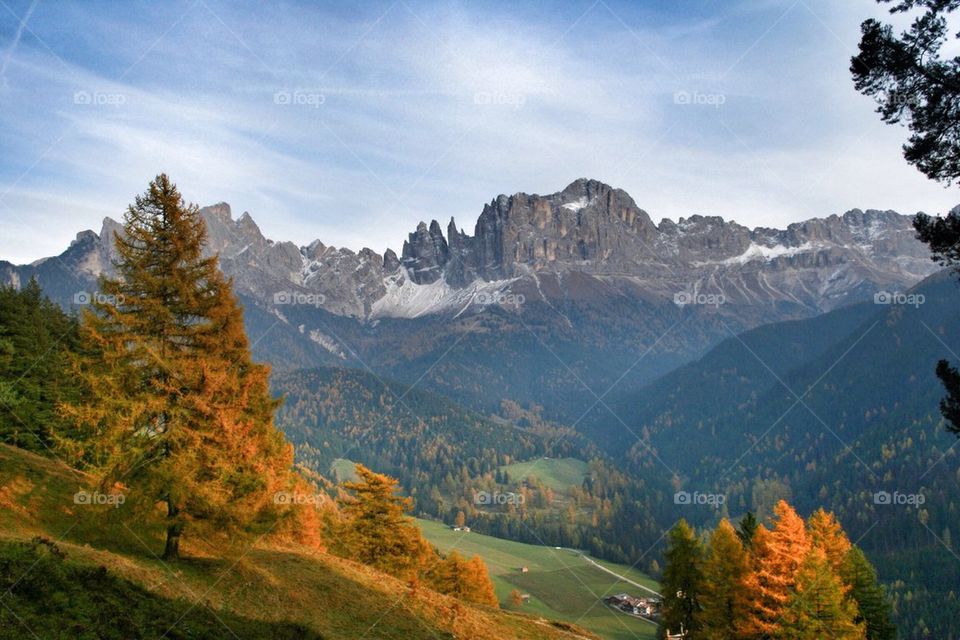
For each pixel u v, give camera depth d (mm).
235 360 30375
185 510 28219
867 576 53500
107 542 29547
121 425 26906
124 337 27859
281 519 29906
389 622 33938
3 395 44906
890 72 20812
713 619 47125
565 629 50875
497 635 38656
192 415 28281
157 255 29531
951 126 20641
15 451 39500
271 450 32469
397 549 57656
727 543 47844
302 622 28531
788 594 43594
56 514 30953
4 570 19953
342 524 61531
